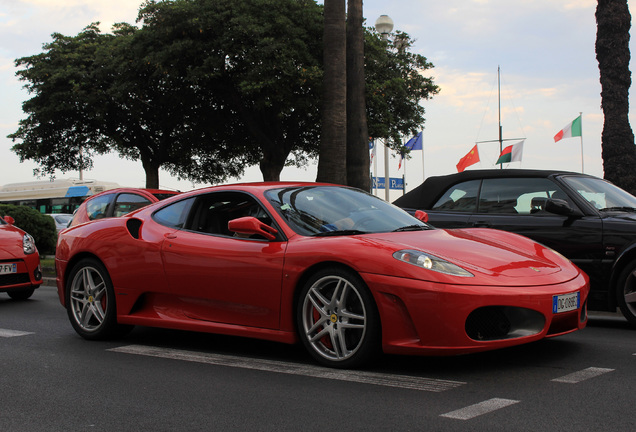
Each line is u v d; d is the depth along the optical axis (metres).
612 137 12.38
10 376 4.13
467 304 3.61
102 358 4.66
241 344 5.09
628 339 5.00
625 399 3.28
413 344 3.70
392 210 5.02
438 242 4.20
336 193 4.99
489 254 4.12
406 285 3.69
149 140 32.28
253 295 4.36
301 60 23.97
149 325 5.00
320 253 4.03
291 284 4.16
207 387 3.74
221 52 24.42
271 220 4.49
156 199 8.98
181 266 4.77
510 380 3.70
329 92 12.55
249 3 24.73
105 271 5.32
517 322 3.80
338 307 4.01
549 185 6.33
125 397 3.58
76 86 27.97
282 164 27.42
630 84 12.45
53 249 16.61
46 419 3.21
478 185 6.77
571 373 3.85
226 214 4.82
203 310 4.73
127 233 5.23
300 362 4.32
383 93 24.95
